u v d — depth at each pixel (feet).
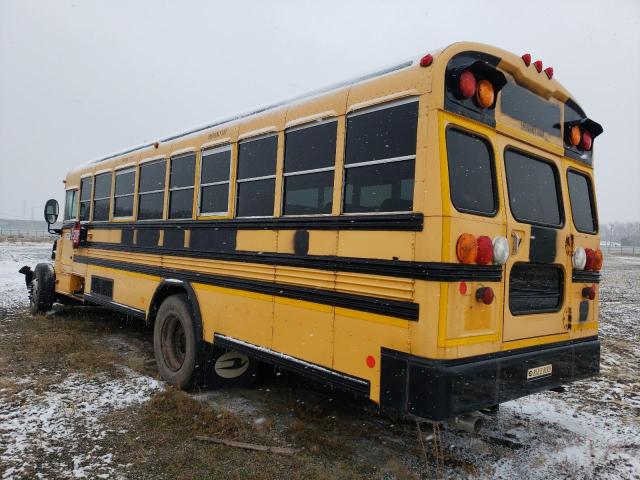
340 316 10.32
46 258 65.77
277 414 13.62
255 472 10.27
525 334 10.44
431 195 8.79
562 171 12.28
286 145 12.32
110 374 16.48
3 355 18.29
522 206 10.93
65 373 16.44
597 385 17.43
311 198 11.59
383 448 11.71
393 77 9.84
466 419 9.05
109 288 20.81
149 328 24.00
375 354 9.50
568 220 12.14
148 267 17.93
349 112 10.62
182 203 16.47
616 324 31.07
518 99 10.94
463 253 8.77
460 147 9.42
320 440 11.94
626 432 13.08
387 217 9.46
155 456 10.88
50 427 12.18
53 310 27.96
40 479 9.79
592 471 10.91
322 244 10.91
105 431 12.04
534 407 14.97
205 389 15.34
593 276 12.80
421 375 8.57
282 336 11.82
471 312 9.08
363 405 14.51
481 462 11.12
